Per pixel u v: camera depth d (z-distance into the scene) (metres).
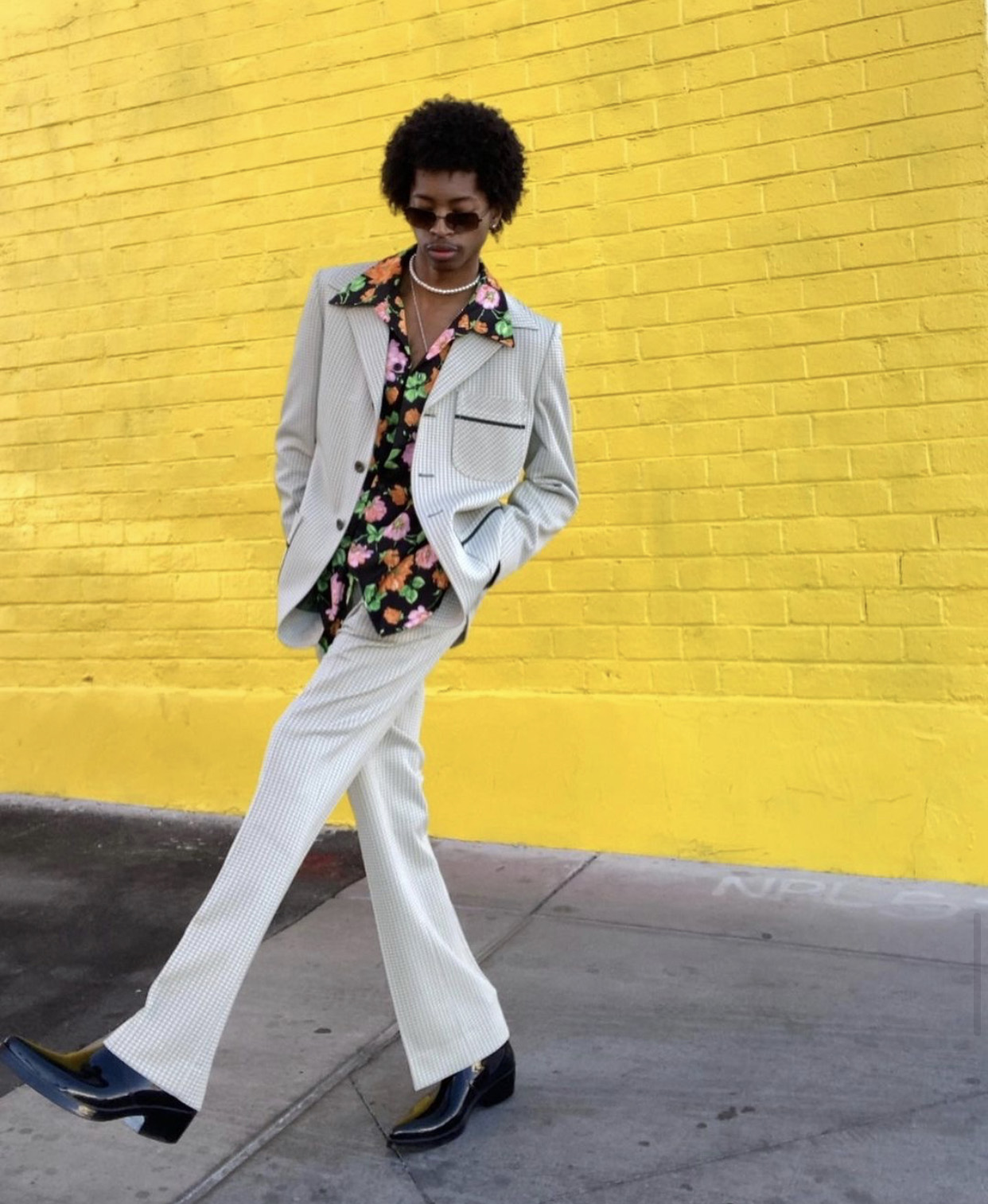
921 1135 2.35
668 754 4.11
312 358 2.37
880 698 3.86
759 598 4.01
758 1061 2.68
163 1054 1.97
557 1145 2.37
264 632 4.84
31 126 5.23
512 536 2.36
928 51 3.73
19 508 5.30
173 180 4.96
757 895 3.72
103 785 5.11
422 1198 2.21
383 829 2.35
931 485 3.77
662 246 4.11
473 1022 2.41
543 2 4.26
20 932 3.68
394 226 4.59
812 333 3.91
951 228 3.72
